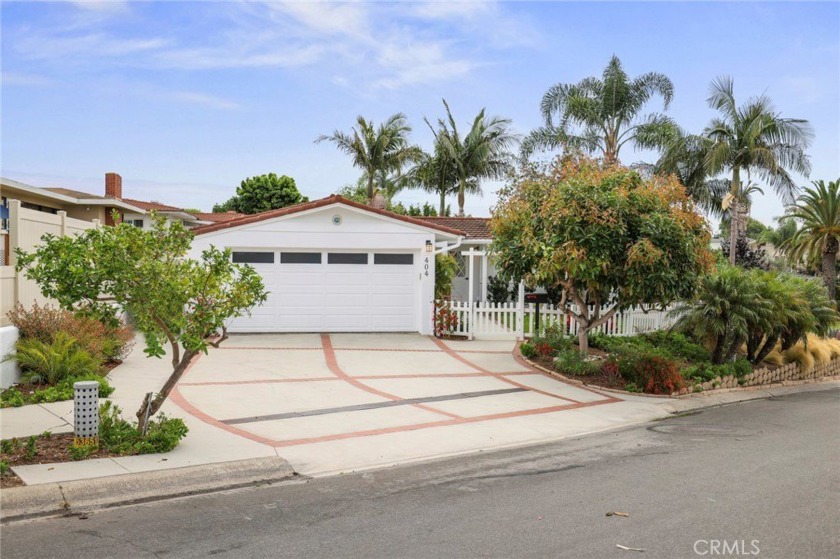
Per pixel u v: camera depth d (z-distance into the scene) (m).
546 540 5.64
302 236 18.48
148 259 7.74
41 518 6.02
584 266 12.69
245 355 15.27
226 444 8.42
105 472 6.99
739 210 31.38
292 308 18.72
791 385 16.39
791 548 5.55
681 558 5.31
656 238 12.98
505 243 14.65
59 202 25.28
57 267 7.60
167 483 6.96
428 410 11.04
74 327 12.13
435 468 7.96
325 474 7.64
